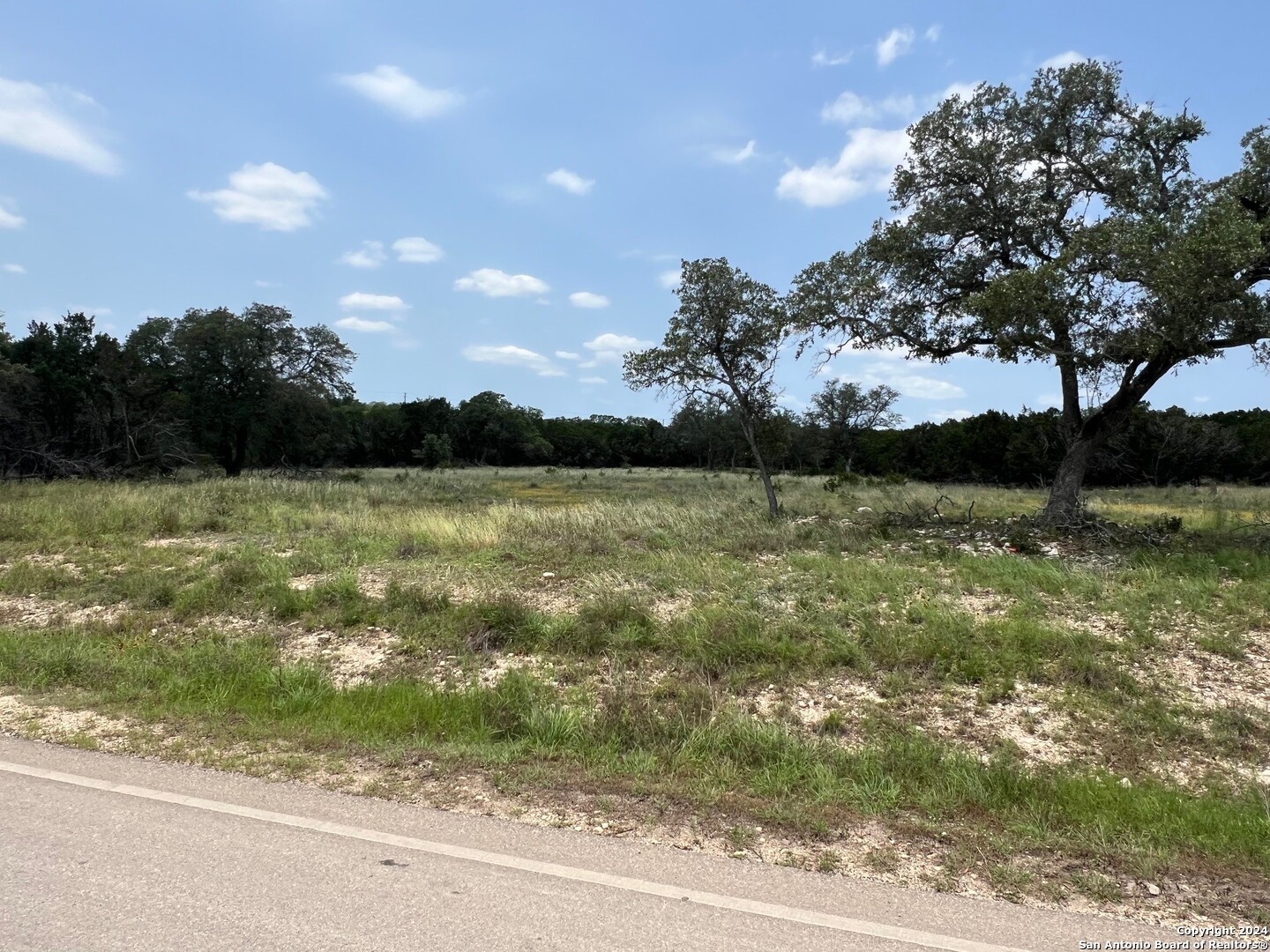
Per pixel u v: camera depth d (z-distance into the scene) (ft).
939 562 35.76
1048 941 10.11
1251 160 40.86
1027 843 13.12
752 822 13.71
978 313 42.16
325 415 138.51
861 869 12.07
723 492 87.97
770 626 25.25
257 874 11.34
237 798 14.25
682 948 9.66
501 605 26.73
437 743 17.63
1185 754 17.54
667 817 13.82
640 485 122.11
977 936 10.17
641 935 9.92
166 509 52.54
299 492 72.59
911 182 50.08
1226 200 37.32
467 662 23.73
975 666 21.65
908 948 9.80
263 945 9.52
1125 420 47.50
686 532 44.14
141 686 21.58
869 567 33.63
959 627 24.44
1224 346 39.45
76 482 79.20
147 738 17.48
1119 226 37.55
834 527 45.65
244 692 21.16
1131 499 84.94
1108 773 16.40
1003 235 48.70
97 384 109.09
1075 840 13.24
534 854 12.21
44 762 15.89
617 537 42.75
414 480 123.65
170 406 114.62
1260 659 22.89
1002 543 41.45
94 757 16.28
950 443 143.54
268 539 43.78
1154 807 14.46
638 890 11.12
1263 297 36.83
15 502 57.57
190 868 11.50
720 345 55.77
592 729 18.21
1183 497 88.89
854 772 16.12
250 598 30.53
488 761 16.33
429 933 9.86
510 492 104.68
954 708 19.80
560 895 10.94
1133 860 12.44
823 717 19.47
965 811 14.51
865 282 49.93
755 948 9.70
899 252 50.19
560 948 9.59
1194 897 11.45
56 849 12.05
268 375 129.49
